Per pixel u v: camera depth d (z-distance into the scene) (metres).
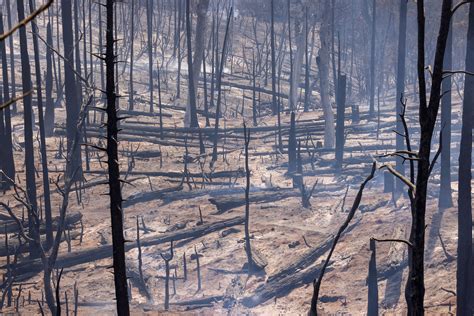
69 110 38.75
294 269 27.20
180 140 51.91
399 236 27.12
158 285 27.89
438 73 7.66
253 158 47.09
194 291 27.34
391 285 24.81
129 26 80.62
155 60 75.62
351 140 49.56
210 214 34.41
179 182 40.81
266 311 25.19
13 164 38.66
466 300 17.72
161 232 32.81
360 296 24.62
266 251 29.36
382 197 32.72
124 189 38.78
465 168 17.80
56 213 34.31
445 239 25.98
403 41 34.50
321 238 29.44
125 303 12.96
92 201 37.00
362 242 27.92
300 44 67.88
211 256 29.83
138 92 66.62
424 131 7.80
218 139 53.06
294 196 35.84
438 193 30.62
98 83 64.75
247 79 76.38
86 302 26.20
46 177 30.39
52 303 24.48
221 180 41.16
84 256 29.80
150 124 56.03
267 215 33.22
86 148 40.94
